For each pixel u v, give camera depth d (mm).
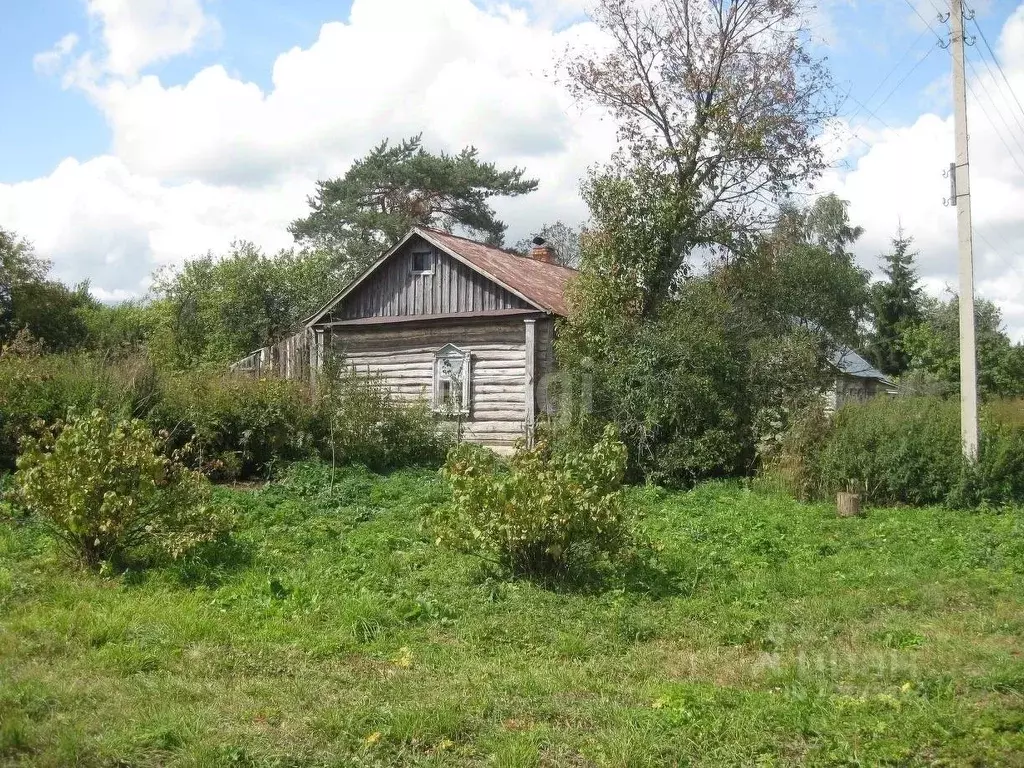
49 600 7926
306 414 17297
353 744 5160
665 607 8609
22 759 4738
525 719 5660
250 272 34438
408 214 42469
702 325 18578
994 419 17562
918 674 6465
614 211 20781
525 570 9422
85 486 8836
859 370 34906
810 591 9297
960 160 16328
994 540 11734
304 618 7758
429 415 19484
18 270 32531
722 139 21766
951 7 16312
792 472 16469
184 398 16281
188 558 9469
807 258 28859
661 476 17609
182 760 4805
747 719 5562
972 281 16094
